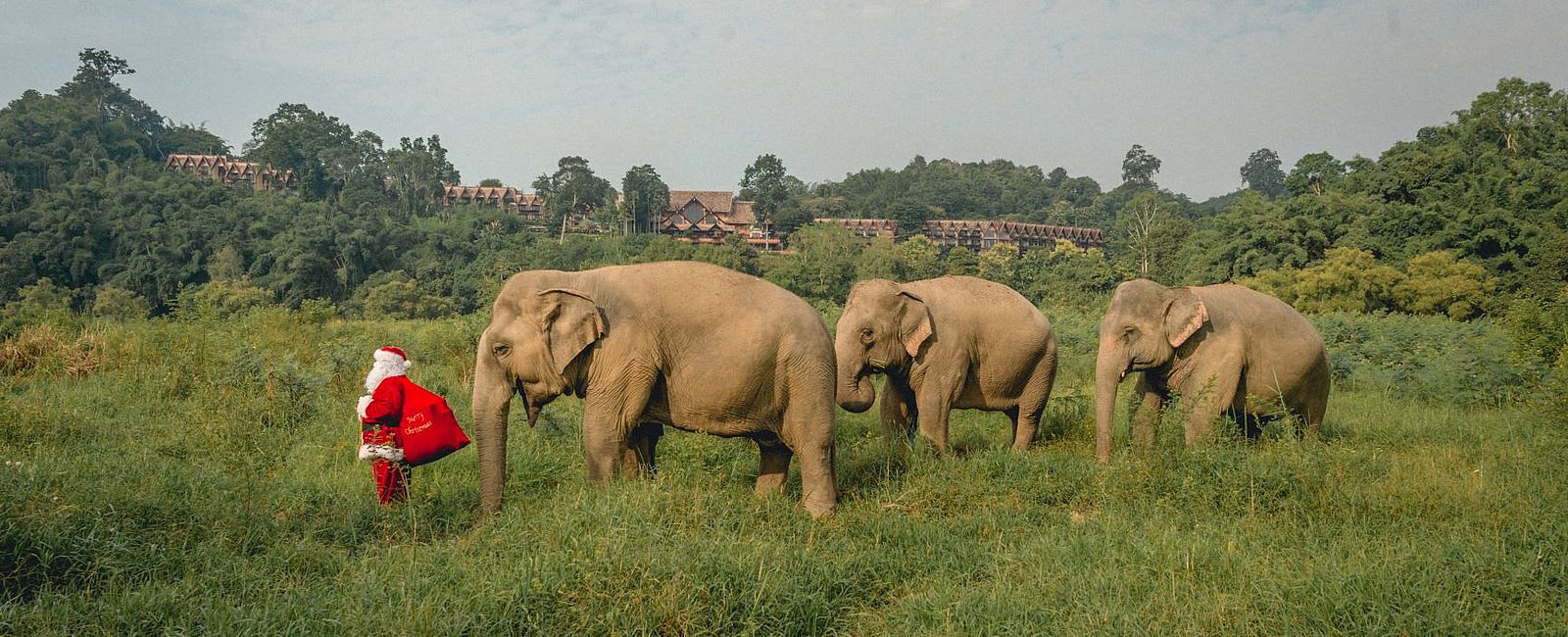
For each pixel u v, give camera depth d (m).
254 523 4.95
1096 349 19.00
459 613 3.73
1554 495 5.85
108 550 4.26
